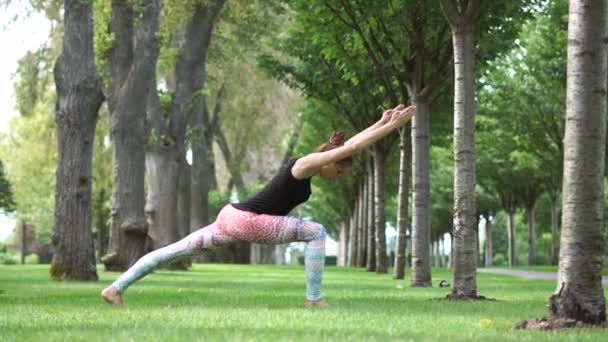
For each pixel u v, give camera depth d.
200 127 49.19
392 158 49.72
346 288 20.80
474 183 16.19
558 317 8.84
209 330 7.29
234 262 74.50
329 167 10.27
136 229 33.91
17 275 31.17
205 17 41.16
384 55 24.22
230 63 49.31
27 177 64.69
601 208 8.79
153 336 6.67
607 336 7.50
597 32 8.79
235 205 10.39
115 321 8.73
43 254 115.06
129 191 33.91
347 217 78.19
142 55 33.41
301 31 33.22
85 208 25.17
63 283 22.98
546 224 83.62
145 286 20.95
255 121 59.66
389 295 16.97
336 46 25.77
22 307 11.64
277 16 46.47
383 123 10.11
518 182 66.06
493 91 47.19
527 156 54.41
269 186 10.34
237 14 43.75
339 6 23.91
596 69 8.78
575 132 8.80
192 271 39.50
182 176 44.25
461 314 10.78
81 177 25.06
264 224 10.23
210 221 70.75
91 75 25.20
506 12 21.19
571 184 8.81
